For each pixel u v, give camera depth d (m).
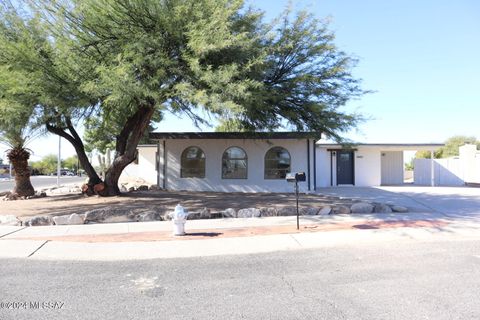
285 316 5.00
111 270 7.23
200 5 12.80
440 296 5.64
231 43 12.12
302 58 15.79
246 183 21.16
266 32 15.15
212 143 21.41
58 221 11.76
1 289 6.14
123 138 17.98
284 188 20.97
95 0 12.53
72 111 14.34
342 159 26.36
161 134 21.30
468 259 7.74
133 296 5.80
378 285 6.18
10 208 14.48
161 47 13.13
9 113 12.98
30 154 19.83
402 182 29.38
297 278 6.61
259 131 19.42
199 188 21.38
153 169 29.14
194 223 11.81
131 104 16.55
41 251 8.63
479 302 5.40
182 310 5.23
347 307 5.27
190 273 7.00
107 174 17.59
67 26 13.41
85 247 9.00
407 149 26.34
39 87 12.58
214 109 11.97
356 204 13.68
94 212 12.05
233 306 5.36
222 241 9.53
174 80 13.26
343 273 6.86
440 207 14.85
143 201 15.58
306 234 10.22
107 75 11.84
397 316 4.96
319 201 15.53
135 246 9.09
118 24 13.20
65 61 12.62
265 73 14.62
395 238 9.73
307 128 18.03
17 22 13.28
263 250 8.70
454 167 28.41
